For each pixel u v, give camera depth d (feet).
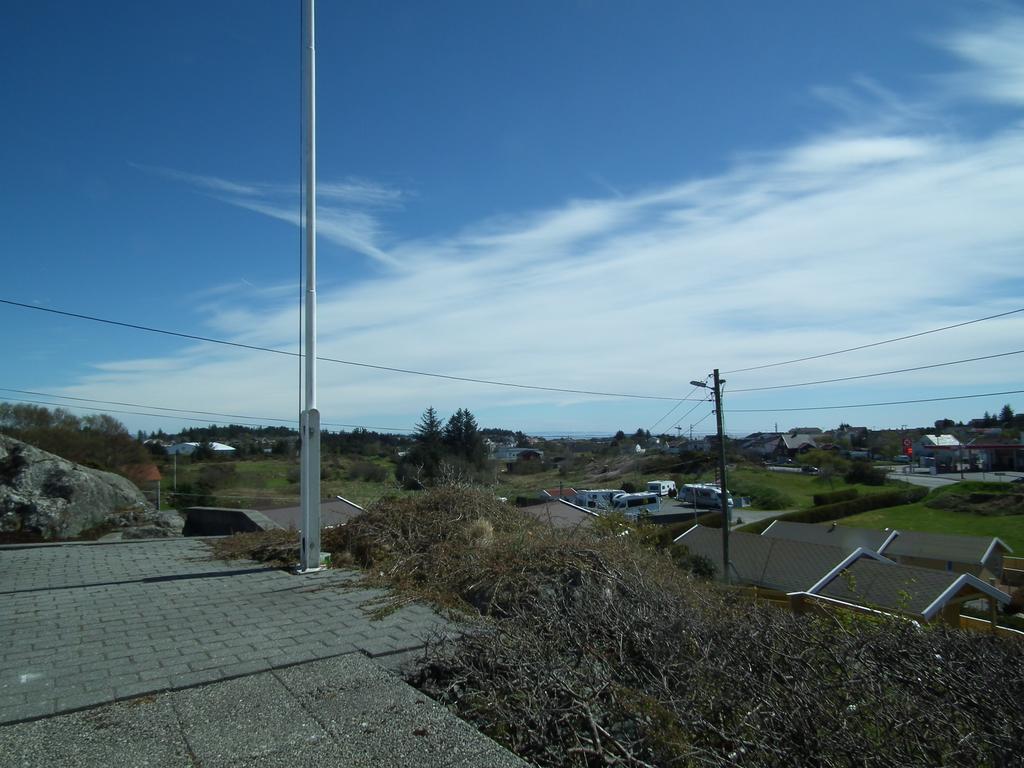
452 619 16.57
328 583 20.95
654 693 11.99
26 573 23.38
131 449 79.66
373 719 10.75
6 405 73.92
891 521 108.37
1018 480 129.70
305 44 23.59
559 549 19.84
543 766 10.37
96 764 9.30
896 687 11.64
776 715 10.36
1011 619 48.85
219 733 10.28
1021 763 9.49
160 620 16.85
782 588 57.57
